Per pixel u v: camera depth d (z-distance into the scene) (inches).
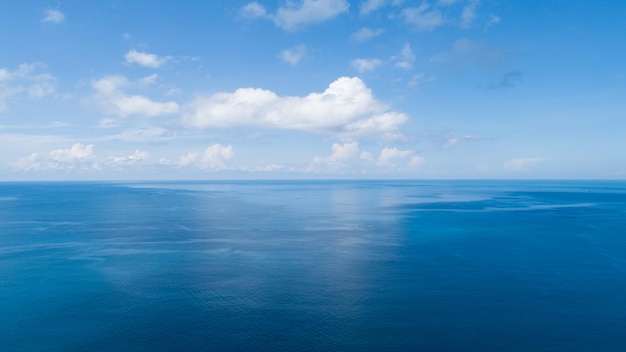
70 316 1497.3
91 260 2301.9
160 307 1578.5
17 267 2148.1
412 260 2298.2
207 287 1813.5
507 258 2345.0
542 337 1332.4
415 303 1615.4
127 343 1296.8
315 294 1718.8
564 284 1846.7
